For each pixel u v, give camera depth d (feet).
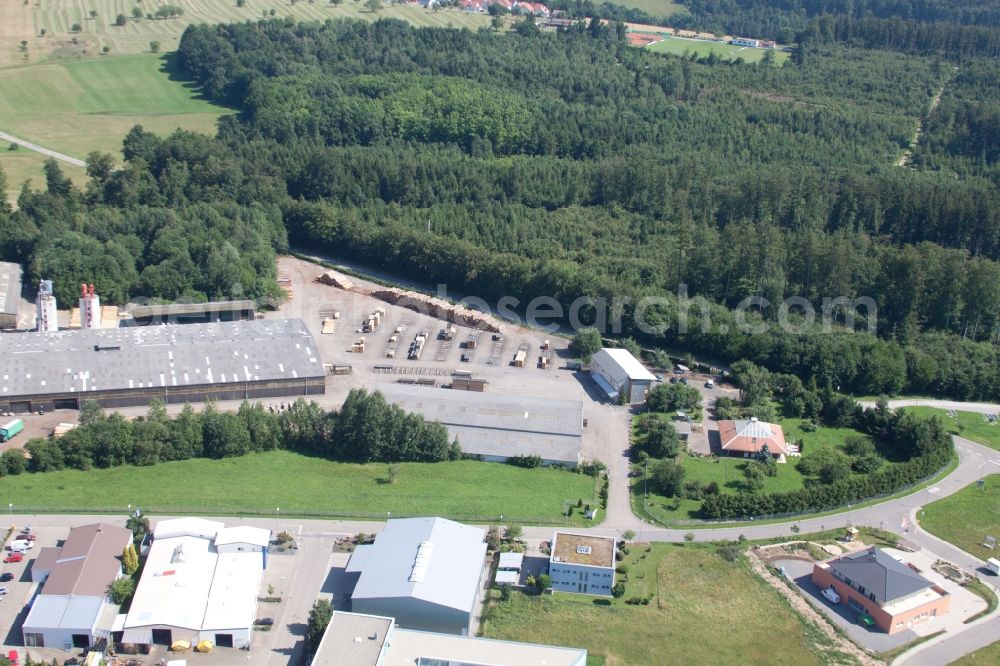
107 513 650.43
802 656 557.33
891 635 579.89
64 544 593.83
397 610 560.61
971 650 568.82
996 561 646.74
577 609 587.68
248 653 536.83
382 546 607.78
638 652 553.64
